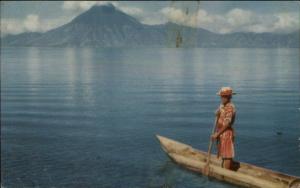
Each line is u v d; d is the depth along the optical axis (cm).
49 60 14788
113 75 7112
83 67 9856
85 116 2903
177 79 5991
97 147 1933
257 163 1644
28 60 14675
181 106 3303
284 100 3388
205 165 1441
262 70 7375
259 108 2994
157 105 3388
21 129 2458
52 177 1474
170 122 2591
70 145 1992
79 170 1560
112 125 2525
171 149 1645
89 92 4569
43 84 5691
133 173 1512
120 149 1891
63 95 4312
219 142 1437
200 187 1346
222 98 1411
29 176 1480
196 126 2455
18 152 1856
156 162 1644
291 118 2555
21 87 5291
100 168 1574
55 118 2847
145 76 6738
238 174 1337
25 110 3266
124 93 4375
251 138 2056
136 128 2417
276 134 2125
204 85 5031
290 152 1786
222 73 6925
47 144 2022
